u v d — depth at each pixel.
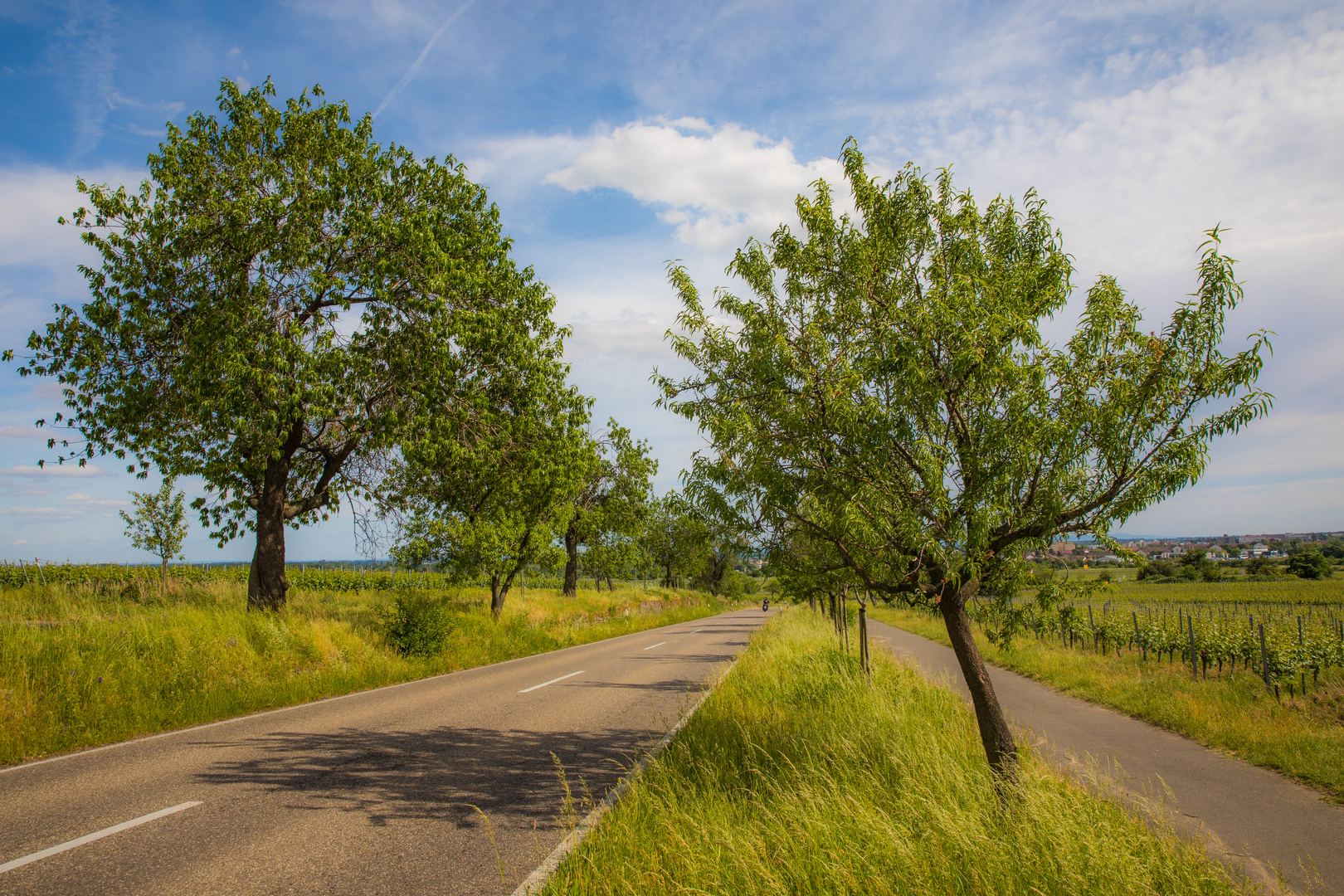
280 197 14.33
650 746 7.34
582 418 20.75
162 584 17.48
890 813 4.79
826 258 5.87
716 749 6.53
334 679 11.02
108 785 5.62
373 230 14.58
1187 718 9.00
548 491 19.89
